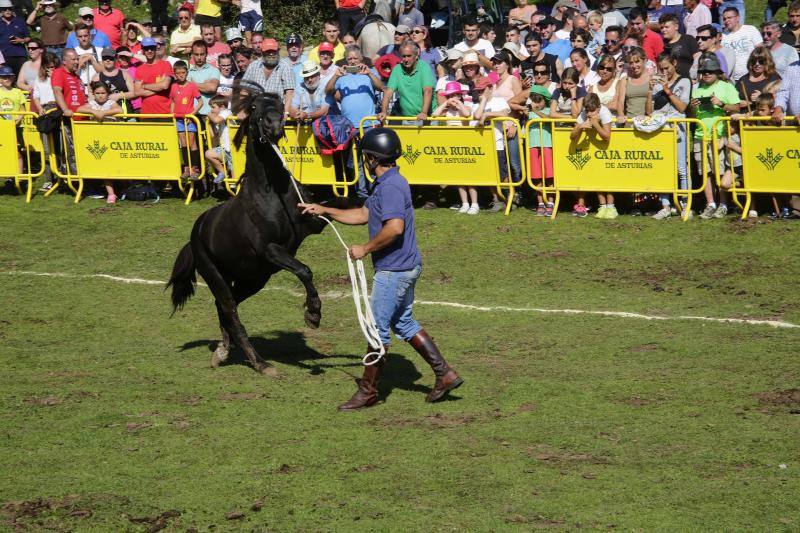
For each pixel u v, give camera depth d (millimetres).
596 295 13352
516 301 13203
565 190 16484
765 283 13375
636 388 9500
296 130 17547
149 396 9523
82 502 7184
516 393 9438
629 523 6699
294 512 6969
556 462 7762
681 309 12523
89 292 13992
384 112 17375
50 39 23109
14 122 18797
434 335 11703
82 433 8523
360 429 8547
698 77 16141
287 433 8477
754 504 6945
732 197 16297
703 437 8188
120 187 19219
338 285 14297
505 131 16719
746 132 15422
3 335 11977
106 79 19141
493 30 20016
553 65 17844
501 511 6902
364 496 7195
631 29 17906
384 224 8688
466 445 8133
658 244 15180
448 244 15891
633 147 15875
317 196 18188
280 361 10844
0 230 17375
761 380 9609
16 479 7590
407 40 17188
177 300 10945
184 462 7879
